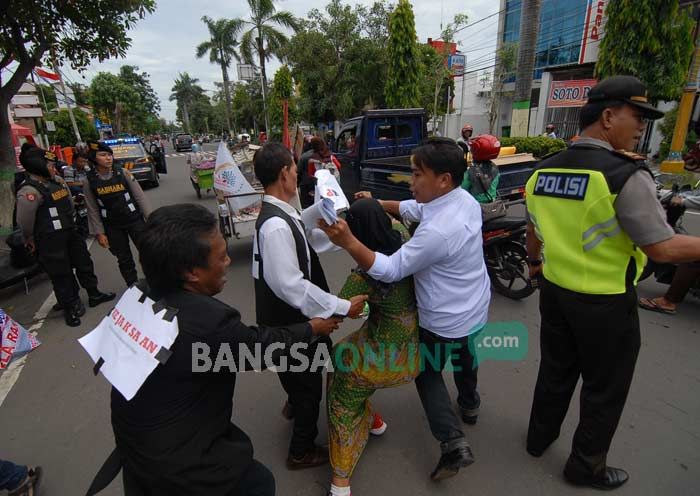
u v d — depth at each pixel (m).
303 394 2.01
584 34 16.94
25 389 3.06
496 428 2.48
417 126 7.48
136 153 13.95
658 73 9.94
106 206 4.36
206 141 58.00
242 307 4.34
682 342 3.32
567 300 1.82
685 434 2.37
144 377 1.15
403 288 1.82
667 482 2.06
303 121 20.66
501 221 4.06
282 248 1.70
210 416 1.27
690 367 2.99
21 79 6.71
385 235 1.82
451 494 2.05
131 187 4.50
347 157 7.43
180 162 26.80
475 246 1.84
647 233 1.56
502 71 20.22
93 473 2.28
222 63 34.25
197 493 1.23
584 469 1.99
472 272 1.86
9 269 4.79
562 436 2.40
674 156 9.62
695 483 2.05
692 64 9.13
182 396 1.20
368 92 16.25
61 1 6.34
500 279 4.46
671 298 3.79
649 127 13.83
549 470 2.17
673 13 9.51
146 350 1.17
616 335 1.77
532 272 2.39
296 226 1.81
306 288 1.69
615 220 1.64
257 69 24.11
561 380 2.06
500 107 21.91
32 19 6.30
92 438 2.54
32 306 4.65
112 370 1.22
